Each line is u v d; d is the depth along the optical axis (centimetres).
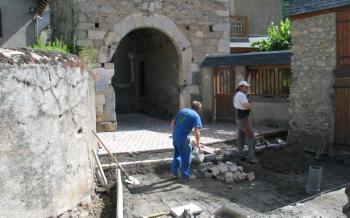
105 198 629
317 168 651
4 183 426
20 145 444
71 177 545
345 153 841
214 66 1283
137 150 857
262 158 828
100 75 1163
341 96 859
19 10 1351
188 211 530
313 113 916
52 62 502
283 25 1537
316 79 905
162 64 1471
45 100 481
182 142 700
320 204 471
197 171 762
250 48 1697
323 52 886
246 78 1215
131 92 1702
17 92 439
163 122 1370
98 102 1150
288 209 456
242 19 1848
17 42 1352
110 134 1098
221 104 1297
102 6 1177
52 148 496
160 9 1261
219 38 1370
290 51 1089
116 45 1203
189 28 1316
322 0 872
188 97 1330
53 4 1434
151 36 1450
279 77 1145
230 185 695
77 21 1151
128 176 702
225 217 501
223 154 853
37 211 468
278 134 1060
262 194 650
